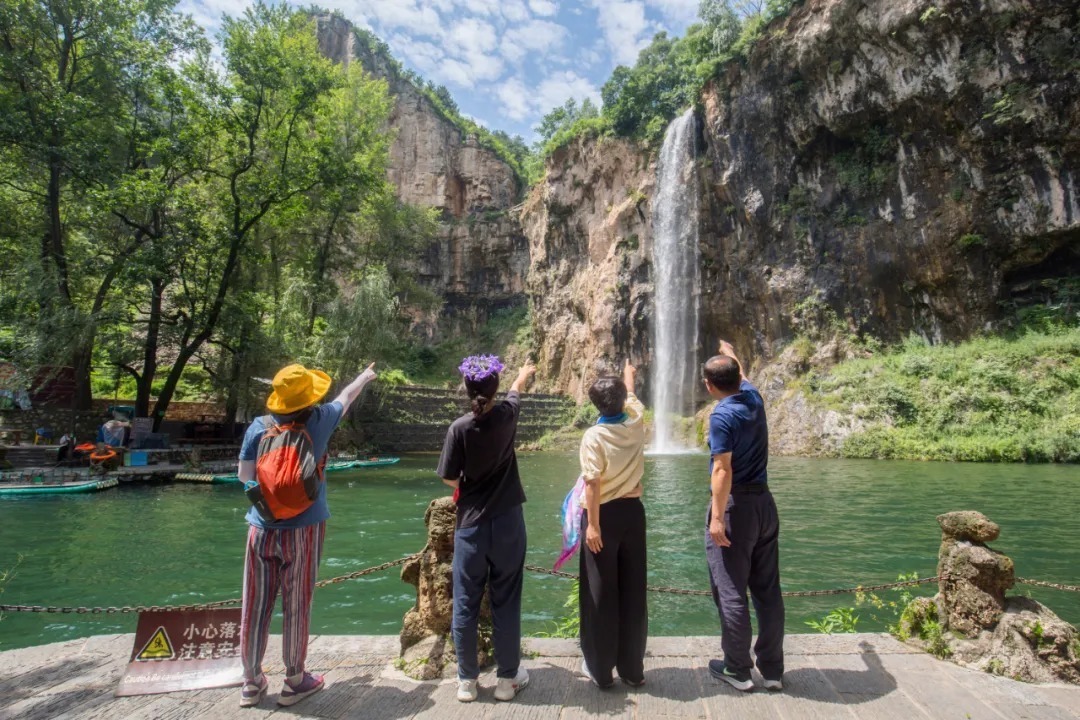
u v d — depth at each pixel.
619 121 34.62
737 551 3.14
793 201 26.83
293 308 24.41
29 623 5.52
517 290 49.03
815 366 25.47
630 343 32.38
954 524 3.76
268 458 2.81
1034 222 21.89
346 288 35.94
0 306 17.16
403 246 37.94
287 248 29.62
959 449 19.05
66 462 16.75
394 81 55.91
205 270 22.59
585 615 3.13
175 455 18.92
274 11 21.77
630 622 3.09
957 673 3.32
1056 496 11.90
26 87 18.23
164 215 20.80
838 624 4.96
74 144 18.08
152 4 20.17
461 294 49.66
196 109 20.34
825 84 24.89
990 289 23.20
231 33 20.23
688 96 30.69
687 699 3.03
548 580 6.91
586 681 3.26
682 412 30.02
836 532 9.05
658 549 8.27
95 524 10.16
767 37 26.20
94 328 18.05
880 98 23.66
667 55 34.59
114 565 7.57
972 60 21.34
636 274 32.59
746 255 28.23
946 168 23.22
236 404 22.64
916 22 21.67
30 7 18.11
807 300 26.25
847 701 3.01
